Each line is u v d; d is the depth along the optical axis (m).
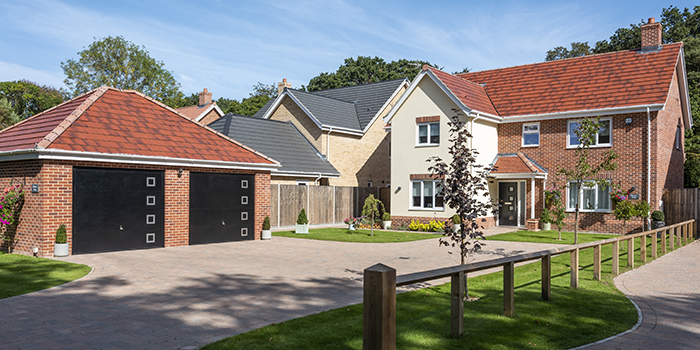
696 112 35.44
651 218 21.84
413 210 25.77
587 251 16.52
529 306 8.58
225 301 9.12
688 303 8.97
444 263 13.82
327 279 11.34
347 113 33.84
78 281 10.94
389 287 4.97
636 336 6.93
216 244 18.20
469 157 9.80
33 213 14.62
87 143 15.27
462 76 31.12
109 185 15.77
